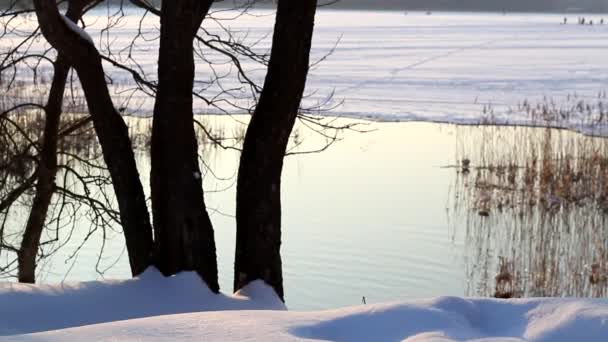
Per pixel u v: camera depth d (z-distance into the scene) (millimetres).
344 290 14398
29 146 11750
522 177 22891
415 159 26969
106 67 45406
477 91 45469
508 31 123625
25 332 7188
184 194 9070
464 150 28031
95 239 17250
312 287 14547
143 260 9453
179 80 8961
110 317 7863
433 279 15125
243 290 9227
